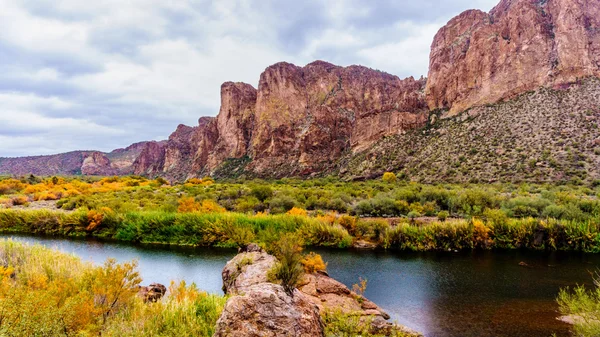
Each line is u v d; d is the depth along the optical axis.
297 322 6.32
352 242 25.55
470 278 17.67
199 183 85.50
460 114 88.31
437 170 66.12
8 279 9.24
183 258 21.72
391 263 20.70
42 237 27.81
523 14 93.06
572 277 17.80
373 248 24.66
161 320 7.68
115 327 6.89
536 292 15.40
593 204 30.00
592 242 23.78
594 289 15.63
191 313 7.95
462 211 34.09
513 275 18.16
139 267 19.53
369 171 81.12
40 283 8.67
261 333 5.88
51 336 5.82
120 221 28.52
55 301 7.11
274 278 10.73
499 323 11.76
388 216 33.91
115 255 22.25
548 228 24.61
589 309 8.70
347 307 12.09
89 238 27.69
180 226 26.28
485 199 34.62
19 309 5.99
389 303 13.98
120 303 8.53
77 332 6.35
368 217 33.19
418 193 40.19
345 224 27.50
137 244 25.66
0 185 54.50
